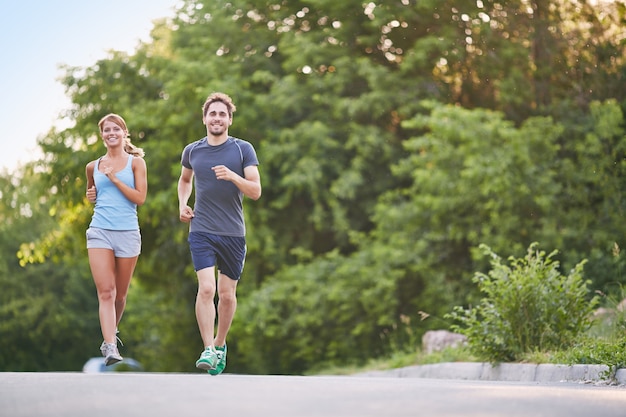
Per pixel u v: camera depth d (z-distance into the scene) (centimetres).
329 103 2825
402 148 2889
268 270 2930
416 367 1719
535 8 2916
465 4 2881
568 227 2495
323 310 2627
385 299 2520
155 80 3089
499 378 1386
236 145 1046
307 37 2900
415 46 2825
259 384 784
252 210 2834
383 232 2645
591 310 1460
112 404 596
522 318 1427
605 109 2586
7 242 5184
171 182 2877
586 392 754
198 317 1016
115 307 1131
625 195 2533
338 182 2728
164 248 2992
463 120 2547
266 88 3034
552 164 2550
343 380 959
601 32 2872
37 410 566
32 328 5081
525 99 2894
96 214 1095
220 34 3056
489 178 2461
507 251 2461
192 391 691
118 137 1105
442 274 2512
